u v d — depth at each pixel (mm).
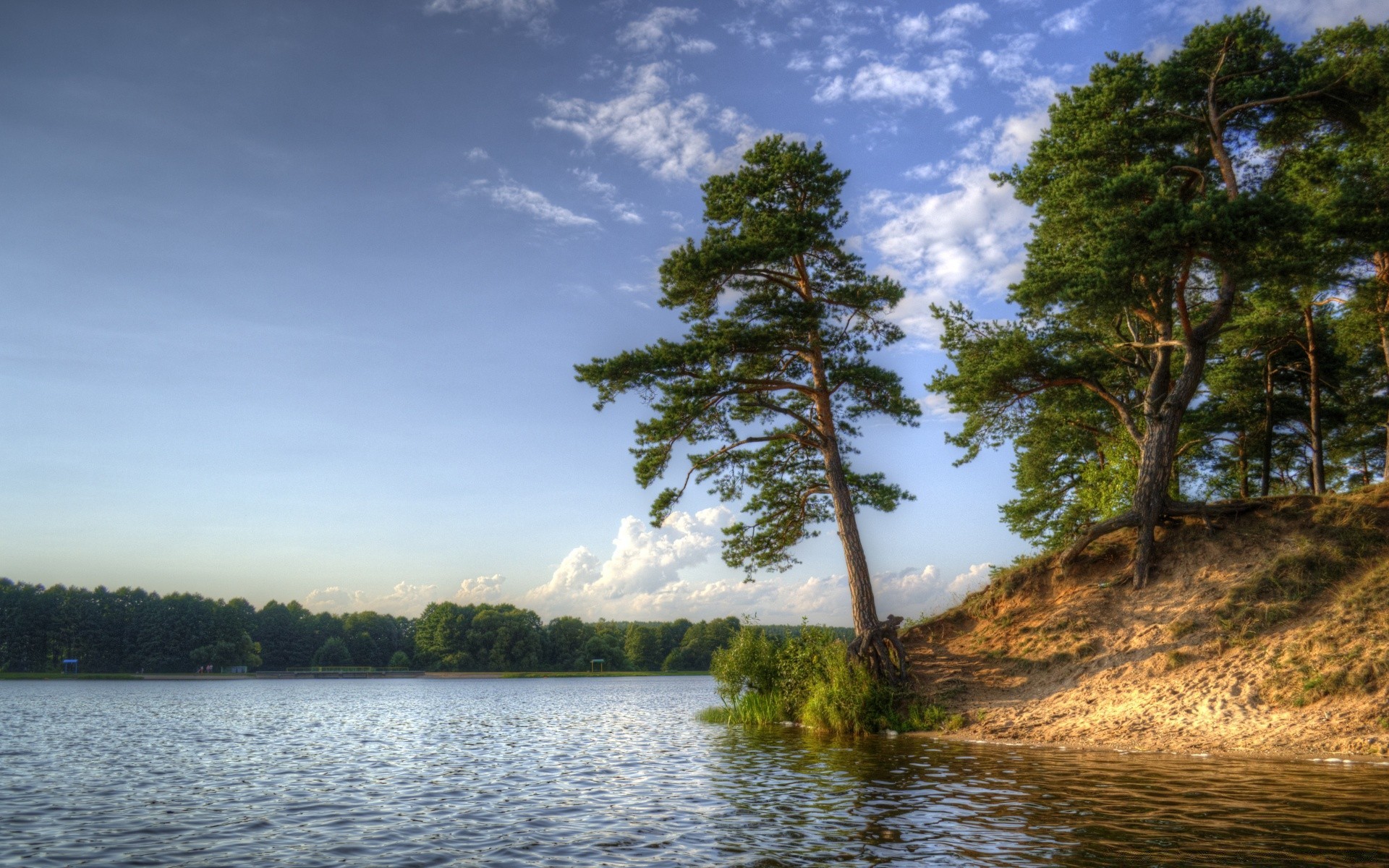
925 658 26406
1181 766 14930
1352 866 8227
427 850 10273
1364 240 23609
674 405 25781
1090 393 30188
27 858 10039
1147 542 25422
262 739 29016
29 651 144750
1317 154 25484
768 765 17266
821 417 27891
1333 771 13844
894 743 20438
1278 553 23141
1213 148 25125
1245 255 21344
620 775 17297
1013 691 23359
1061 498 36500
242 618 157500
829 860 9203
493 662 164500
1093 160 26000
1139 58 25578
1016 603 27297
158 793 15586
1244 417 36688
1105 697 21141
